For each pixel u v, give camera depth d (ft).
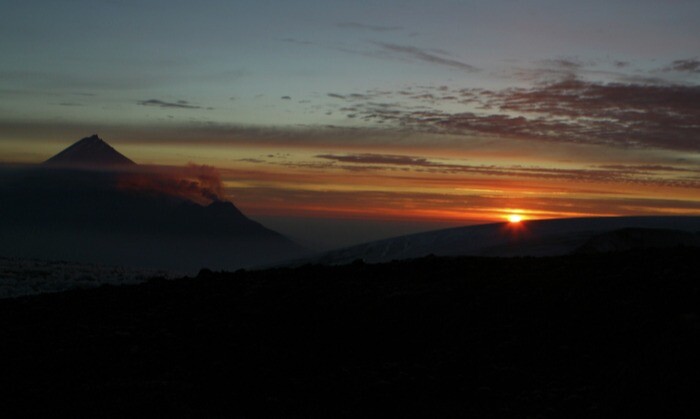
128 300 45.52
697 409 24.70
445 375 31.35
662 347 27.02
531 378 30.40
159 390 31.19
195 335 38.01
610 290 36.81
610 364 30.48
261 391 31.24
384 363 33.19
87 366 34.68
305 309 40.27
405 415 28.40
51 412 29.43
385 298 40.37
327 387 31.09
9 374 33.88
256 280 48.01
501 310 37.01
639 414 25.95
